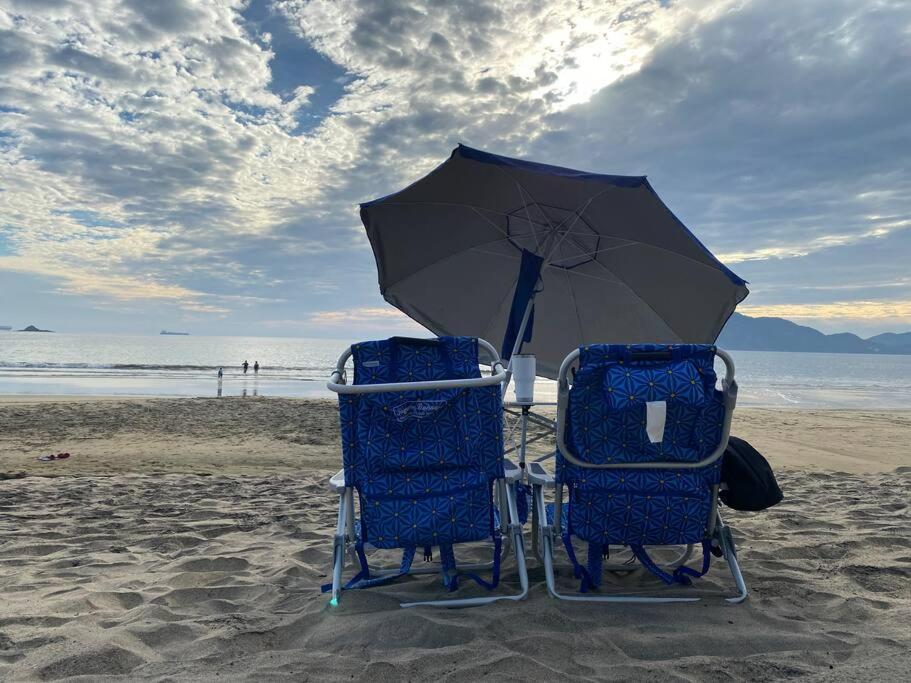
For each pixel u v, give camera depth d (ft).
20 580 9.16
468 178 10.50
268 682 5.86
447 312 12.31
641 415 7.27
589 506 7.57
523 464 9.22
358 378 7.80
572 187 10.10
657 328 12.28
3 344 304.91
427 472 7.73
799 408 65.67
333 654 6.48
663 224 10.27
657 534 7.55
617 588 8.54
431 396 7.69
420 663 6.19
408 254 11.93
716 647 6.62
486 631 6.93
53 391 70.28
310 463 23.61
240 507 14.53
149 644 6.84
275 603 8.16
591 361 7.45
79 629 7.12
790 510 13.93
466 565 9.18
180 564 9.84
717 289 11.07
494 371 7.87
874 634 6.93
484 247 12.30
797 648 6.61
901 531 11.77
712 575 9.18
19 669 6.13
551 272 12.31
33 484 17.33
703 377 7.47
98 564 9.96
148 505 14.65
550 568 7.98
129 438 29.58
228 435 30.99
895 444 32.30
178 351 284.41
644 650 6.55
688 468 7.51
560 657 6.37
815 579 9.00
